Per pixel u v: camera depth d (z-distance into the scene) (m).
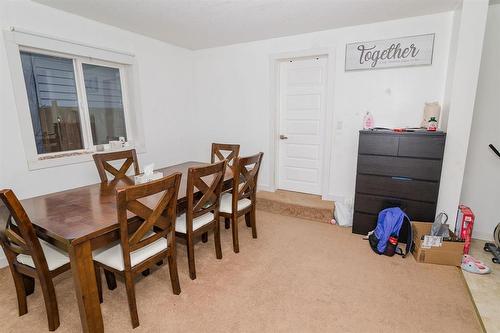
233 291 2.00
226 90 4.05
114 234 1.56
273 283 2.09
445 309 1.80
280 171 4.06
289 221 3.32
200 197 2.25
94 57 2.93
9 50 2.28
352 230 2.97
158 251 1.79
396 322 1.69
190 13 2.70
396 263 2.36
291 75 3.71
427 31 2.78
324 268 2.29
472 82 2.39
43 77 2.68
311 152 3.77
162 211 1.70
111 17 2.81
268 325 1.68
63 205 1.82
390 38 2.94
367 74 3.11
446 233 2.43
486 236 2.81
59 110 2.84
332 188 3.54
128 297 1.62
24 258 1.65
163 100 3.84
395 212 2.53
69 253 1.37
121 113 3.50
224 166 2.21
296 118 3.79
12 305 1.86
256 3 2.46
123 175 2.69
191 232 2.07
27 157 2.46
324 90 3.52
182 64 4.09
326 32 3.23
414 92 2.94
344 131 3.34
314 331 1.63
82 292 1.41
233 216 2.48
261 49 3.67
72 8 2.57
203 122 4.36
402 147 2.61
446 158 2.56
